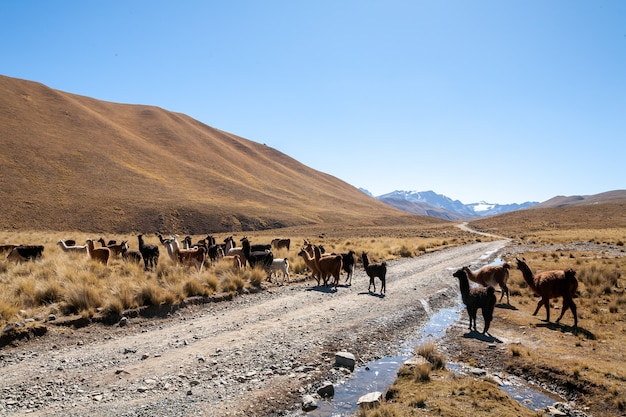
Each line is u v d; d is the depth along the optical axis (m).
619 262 23.83
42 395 7.19
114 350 9.47
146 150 145.25
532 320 12.54
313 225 121.00
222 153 183.62
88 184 103.56
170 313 12.53
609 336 10.75
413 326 12.30
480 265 25.20
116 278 14.86
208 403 7.14
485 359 9.47
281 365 8.89
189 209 103.50
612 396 7.39
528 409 7.00
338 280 17.53
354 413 6.98
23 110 128.25
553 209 136.50
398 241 43.59
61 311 11.59
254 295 15.39
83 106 157.88
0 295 11.73
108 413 6.68
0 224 74.06
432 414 6.50
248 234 90.44
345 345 10.27
